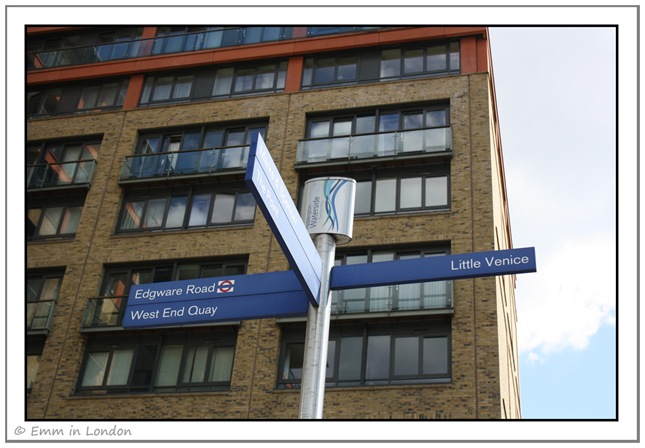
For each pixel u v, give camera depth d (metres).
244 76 27.53
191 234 23.75
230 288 9.10
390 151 23.47
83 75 28.84
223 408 20.11
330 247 8.95
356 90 25.55
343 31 27.11
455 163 22.88
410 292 20.59
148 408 20.69
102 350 22.44
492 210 21.72
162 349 22.14
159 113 27.20
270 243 22.89
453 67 25.42
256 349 20.88
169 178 24.94
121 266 23.88
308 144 24.34
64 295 23.33
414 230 21.89
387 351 20.19
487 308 19.91
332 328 20.84
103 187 25.61
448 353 19.75
